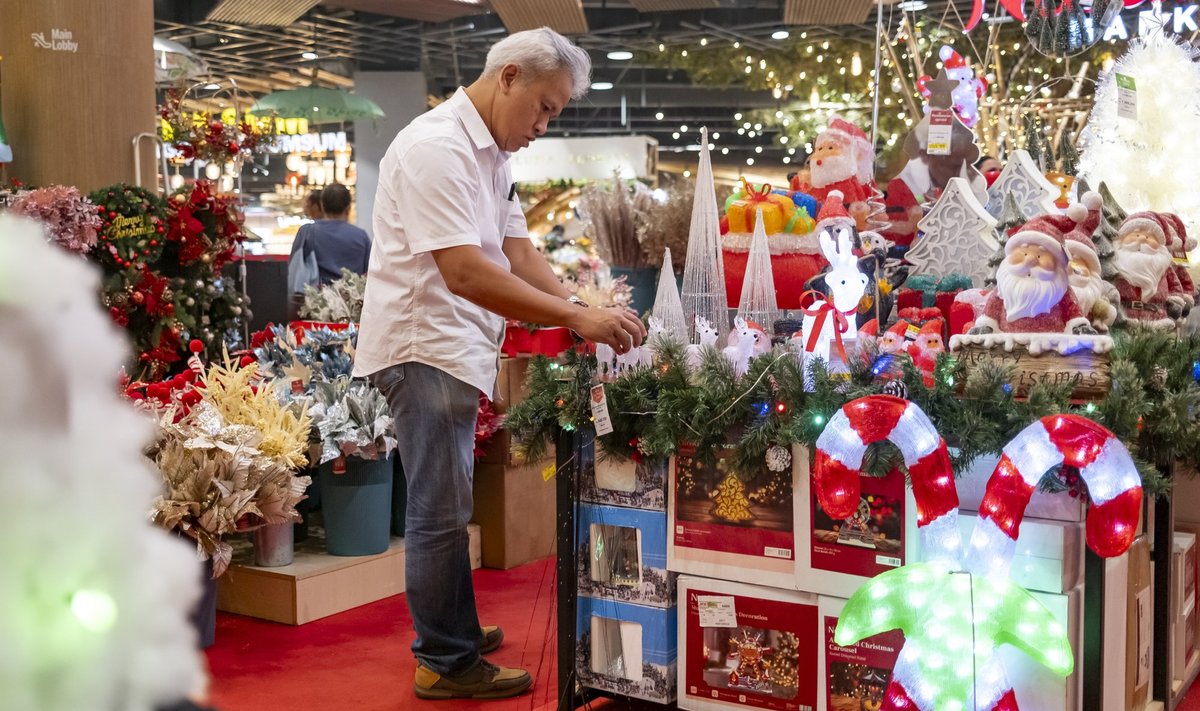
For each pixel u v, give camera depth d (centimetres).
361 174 1408
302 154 1416
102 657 39
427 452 284
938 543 213
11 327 37
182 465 326
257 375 418
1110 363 228
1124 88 364
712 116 1698
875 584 212
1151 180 374
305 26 1234
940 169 352
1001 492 205
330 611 382
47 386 38
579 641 282
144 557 41
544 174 1188
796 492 242
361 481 395
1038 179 329
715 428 246
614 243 470
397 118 1399
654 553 268
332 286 560
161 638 42
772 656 251
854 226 291
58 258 39
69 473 39
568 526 277
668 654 268
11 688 38
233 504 329
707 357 252
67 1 565
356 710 290
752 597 252
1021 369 229
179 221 482
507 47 278
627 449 266
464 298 275
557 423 274
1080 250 228
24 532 38
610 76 1592
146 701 41
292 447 356
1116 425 219
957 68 368
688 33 1329
